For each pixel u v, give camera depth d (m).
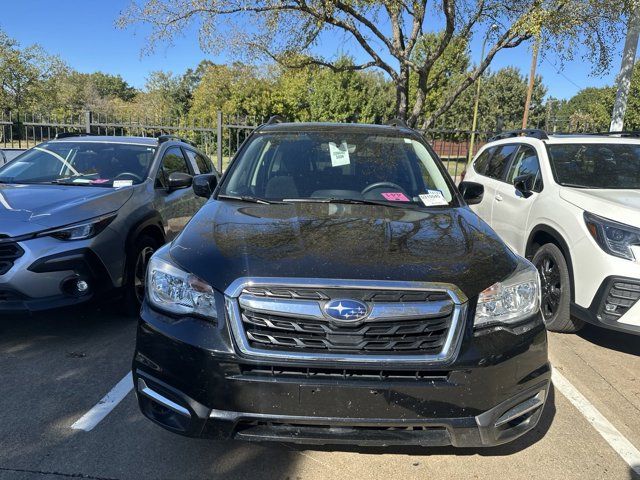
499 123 12.55
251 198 3.39
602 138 5.70
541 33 10.58
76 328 4.43
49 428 2.96
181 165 6.11
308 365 2.20
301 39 12.73
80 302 3.95
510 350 2.34
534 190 5.31
